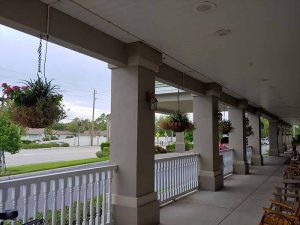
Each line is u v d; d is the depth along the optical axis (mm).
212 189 6703
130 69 4188
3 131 9961
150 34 3807
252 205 5395
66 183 3299
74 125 34156
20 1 2717
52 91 2676
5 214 2082
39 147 26141
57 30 3076
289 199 5109
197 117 7078
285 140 25797
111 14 3211
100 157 16938
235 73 5992
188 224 4293
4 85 2553
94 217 3895
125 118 4176
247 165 9906
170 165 5742
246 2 2934
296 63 5215
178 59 4957
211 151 6840
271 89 7867
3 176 8648
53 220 3131
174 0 2893
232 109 10016
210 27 3570
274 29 3619
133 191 4012
